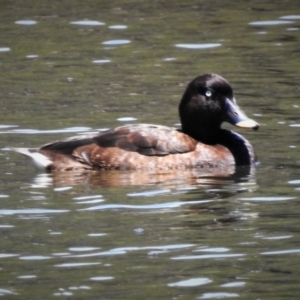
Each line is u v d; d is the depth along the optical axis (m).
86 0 26.34
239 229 11.01
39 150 13.96
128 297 9.16
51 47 21.92
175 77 19.28
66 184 12.99
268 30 23.05
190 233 10.86
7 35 22.91
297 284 9.42
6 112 16.89
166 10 25.17
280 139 15.16
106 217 11.48
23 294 9.26
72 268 9.89
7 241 10.66
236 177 13.35
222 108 14.57
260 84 18.56
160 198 12.29
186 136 14.30
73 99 17.78
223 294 9.22
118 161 13.88
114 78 19.34
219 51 21.31
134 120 16.28
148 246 10.48
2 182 13.11
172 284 9.45
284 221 11.26
